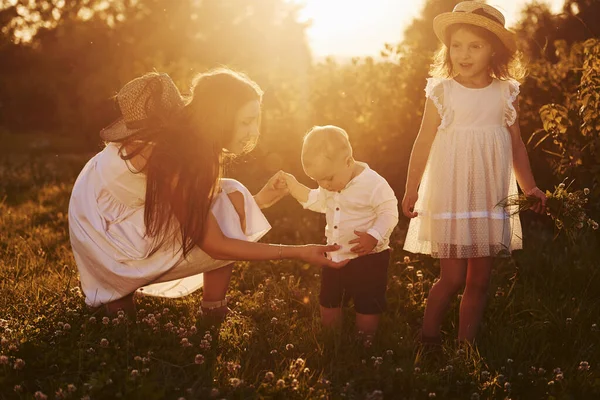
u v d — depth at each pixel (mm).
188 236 3500
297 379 3086
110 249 3691
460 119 3666
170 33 18234
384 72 7520
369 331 3725
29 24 21391
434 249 3711
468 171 3648
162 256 3672
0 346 3273
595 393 3051
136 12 18469
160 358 3248
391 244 5613
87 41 18312
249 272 4961
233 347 3473
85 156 17000
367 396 2824
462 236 3627
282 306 4188
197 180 3424
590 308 4098
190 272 3756
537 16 8594
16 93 22219
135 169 3611
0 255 5652
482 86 3723
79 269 3871
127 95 3580
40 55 20875
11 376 2990
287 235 6406
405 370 3160
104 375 2916
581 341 3662
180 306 4156
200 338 3510
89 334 3418
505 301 4250
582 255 4965
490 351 3527
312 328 3713
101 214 3729
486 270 3750
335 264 3418
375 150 7422
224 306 3963
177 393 2930
